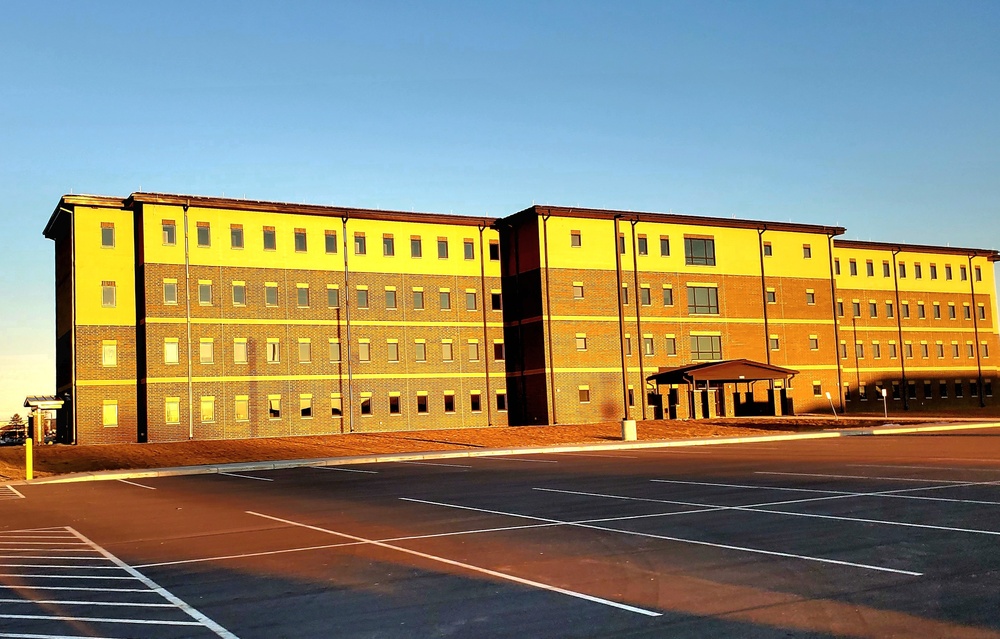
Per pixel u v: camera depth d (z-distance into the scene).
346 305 55.50
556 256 58.03
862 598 9.36
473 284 59.78
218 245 52.25
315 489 24.81
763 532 13.86
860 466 24.92
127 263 51.50
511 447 40.94
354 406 55.16
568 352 57.75
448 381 58.25
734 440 41.91
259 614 9.59
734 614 8.90
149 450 43.62
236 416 51.84
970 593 9.38
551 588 10.37
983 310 81.81
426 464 33.78
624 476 24.98
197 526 17.36
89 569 12.64
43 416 60.66
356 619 9.23
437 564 12.17
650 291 61.06
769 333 65.31
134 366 51.03
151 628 9.09
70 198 49.97
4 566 13.05
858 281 74.75
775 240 66.62
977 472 22.03
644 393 59.84
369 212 56.28
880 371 74.56
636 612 9.11
